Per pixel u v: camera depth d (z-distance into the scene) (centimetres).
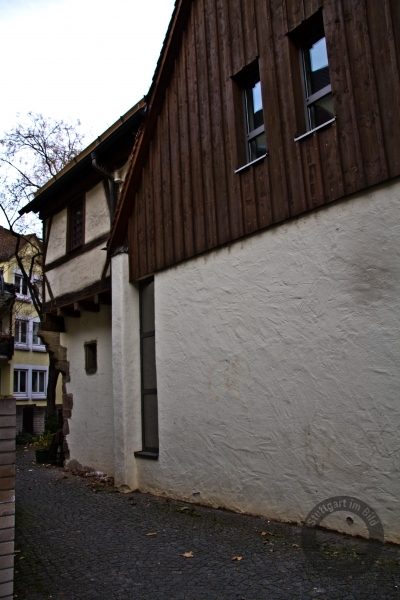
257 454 600
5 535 362
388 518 462
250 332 626
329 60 554
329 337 531
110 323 1009
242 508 614
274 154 615
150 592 401
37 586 424
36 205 1263
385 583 379
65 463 1120
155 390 825
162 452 758
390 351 475
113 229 895
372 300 495
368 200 508
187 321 731
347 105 532
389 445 468
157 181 826
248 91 698
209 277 700
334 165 541
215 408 668
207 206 713
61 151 1898
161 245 799
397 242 479
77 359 1123
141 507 693
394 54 490
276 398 582
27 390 2961
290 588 388
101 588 414
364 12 521
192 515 630
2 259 2691
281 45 620
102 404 1016
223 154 695
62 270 1145
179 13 786
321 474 525
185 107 778
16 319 2781
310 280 558
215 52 728
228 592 391
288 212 589
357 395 498
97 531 588
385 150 492
